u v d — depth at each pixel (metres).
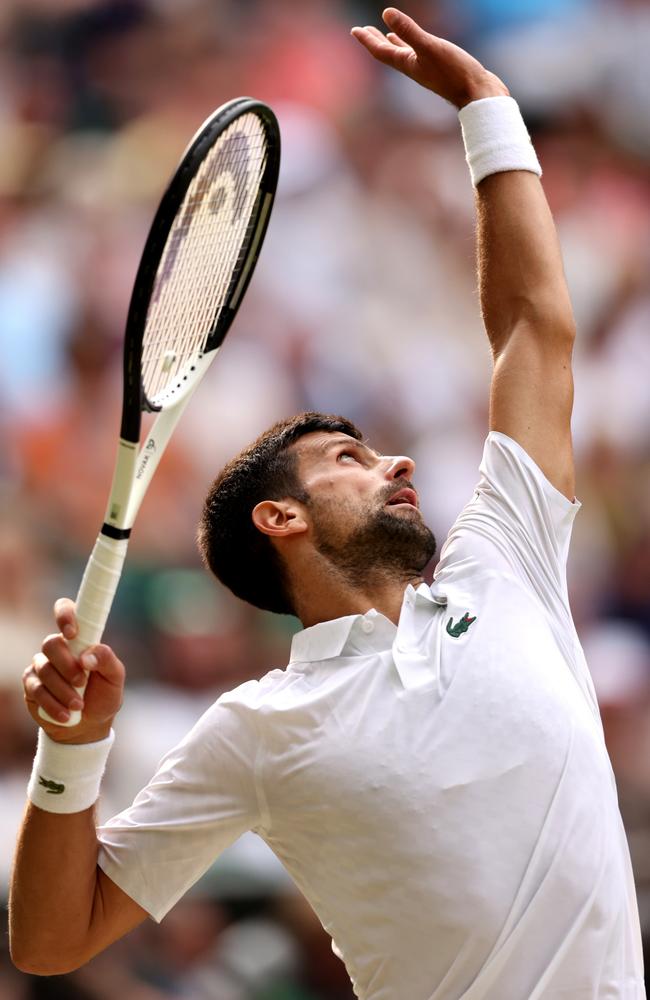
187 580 33.62
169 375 13.05
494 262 14.55
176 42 46.00
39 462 36.44
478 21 48.97
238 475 14.37
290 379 38.88
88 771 12.59
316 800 12.38
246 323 39.38
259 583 14.34
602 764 12.56
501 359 14.27
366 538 13.75
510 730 12.24
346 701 12.55
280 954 26.81
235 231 13.65
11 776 27.94
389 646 13.02
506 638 12.73
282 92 45.28
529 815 12.05
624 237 44.66
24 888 12.75
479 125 14.77
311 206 42.09
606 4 48.94
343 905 12.44
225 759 12.77
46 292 39.53
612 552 37.97
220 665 32.38
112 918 13.08
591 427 39.84
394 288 41.34
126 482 12.09
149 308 12.29
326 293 40.53
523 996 11.88
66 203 42.16
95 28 46.06
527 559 13.52
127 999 25.53
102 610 12.02
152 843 12.94
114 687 12.20
